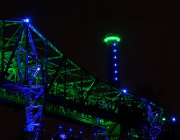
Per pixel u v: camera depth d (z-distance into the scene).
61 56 49.72
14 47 40.56
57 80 51.34
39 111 43.44
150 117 74.06
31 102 43.69
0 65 41.66
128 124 65.81
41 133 42.41
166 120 79.69
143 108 72.88
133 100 71.12
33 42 44.25
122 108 65.31
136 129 67.94
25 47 42.34
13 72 44.69
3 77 39.81
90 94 56.53
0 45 40.31
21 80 42.31
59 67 49.16
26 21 41.97
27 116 42.75
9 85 41.00
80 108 54.53
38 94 43.62
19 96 47.00
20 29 41.81
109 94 65.88
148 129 70.81
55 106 52.84
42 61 45.34
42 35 45.53
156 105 76.31
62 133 63.38
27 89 42.62
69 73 53.28
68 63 51.84
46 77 45.62
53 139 62.41
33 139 42.00
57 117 54.34
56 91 51.00
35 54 44.41
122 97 66.62
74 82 54.59
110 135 64.50
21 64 44.28
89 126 62.44
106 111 61.00
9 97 45.94
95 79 57.03
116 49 99.00
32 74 44.47
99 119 62.84
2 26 40.44
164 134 77.69
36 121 43.25
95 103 61.00
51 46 47.41
